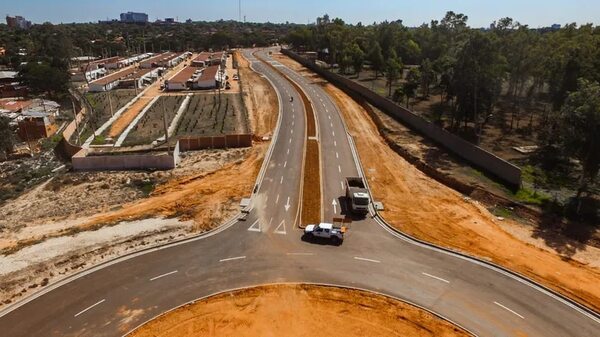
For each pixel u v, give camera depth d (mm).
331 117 80000
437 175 51688
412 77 91562
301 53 189875
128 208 45062
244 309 29844
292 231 40031
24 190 51719
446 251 36750
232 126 74125
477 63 58625
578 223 39688
